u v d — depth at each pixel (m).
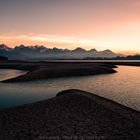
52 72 89.25
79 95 29.66
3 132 17.50
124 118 20.36
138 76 87.94
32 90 52.09
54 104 25.66
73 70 97.81
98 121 19.56
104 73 101.62
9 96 44.25
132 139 15.71
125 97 41.88
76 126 18.38
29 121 20.00
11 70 132.00
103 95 44.44
